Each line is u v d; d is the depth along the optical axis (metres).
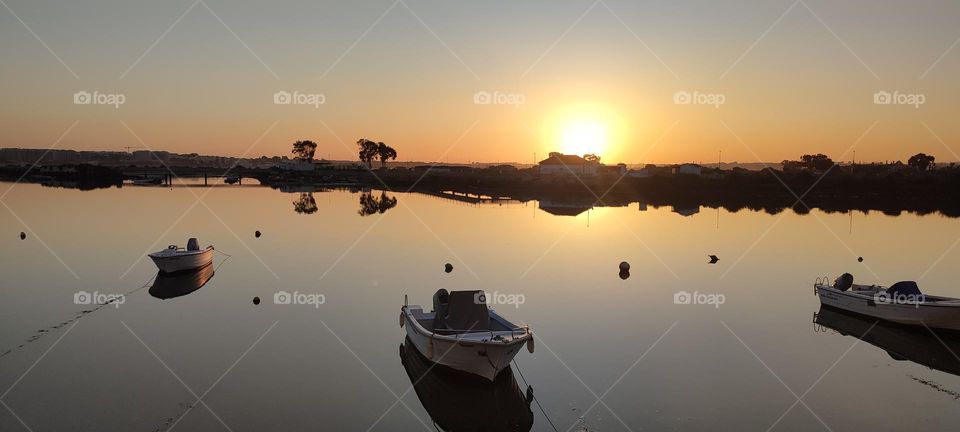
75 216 50.50
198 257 28.34
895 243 39.03
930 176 79.62
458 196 83.81
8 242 36.62
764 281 27.61
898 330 20.02
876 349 18.17
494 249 35.97
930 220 52.25
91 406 14.01
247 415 13.72
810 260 32.97
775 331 19.95
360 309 22.34
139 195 76.75
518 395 14.90
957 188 73.88
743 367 16.69
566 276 28.41
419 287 25.86
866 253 35.19
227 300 23.50
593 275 28.64
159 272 28.08
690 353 17.77
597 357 17.44
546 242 38.84
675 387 15.32
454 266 30.50
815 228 46.72
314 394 14.88
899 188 76.69
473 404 14.48
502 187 98.38
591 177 101.31
